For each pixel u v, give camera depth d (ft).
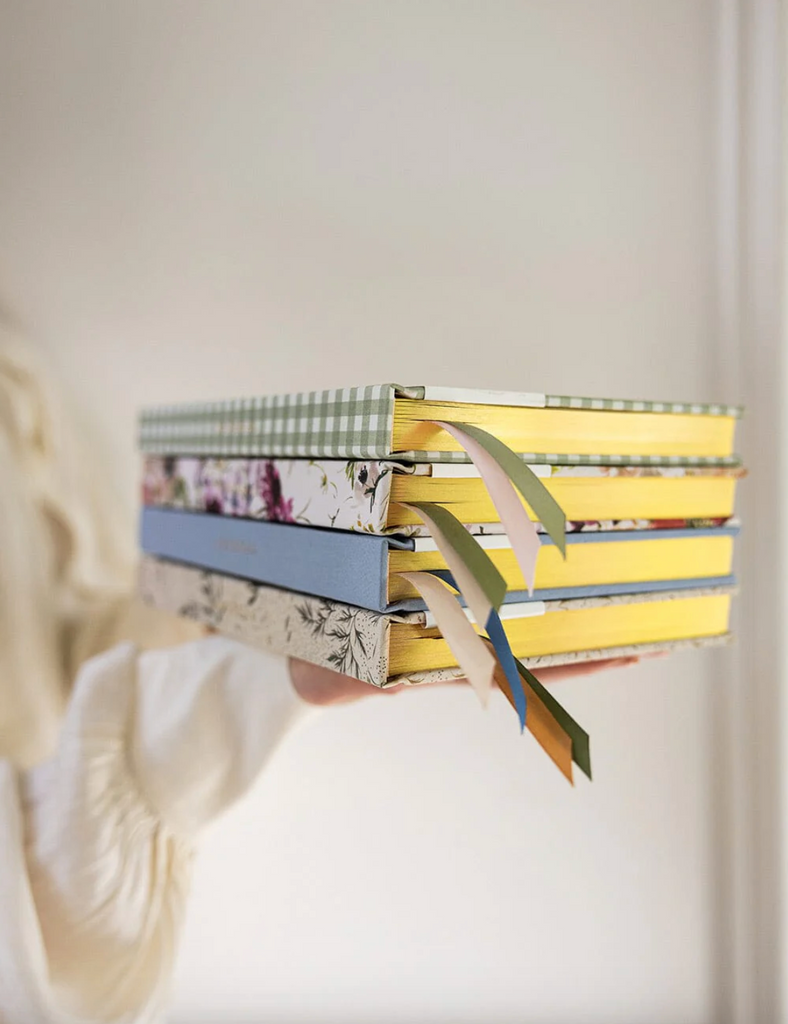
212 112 3.07
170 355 3.10
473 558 1.38
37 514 2.81
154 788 2.11
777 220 2.87
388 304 3.14
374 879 3.15
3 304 2.92
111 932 2.04
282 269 3.12
